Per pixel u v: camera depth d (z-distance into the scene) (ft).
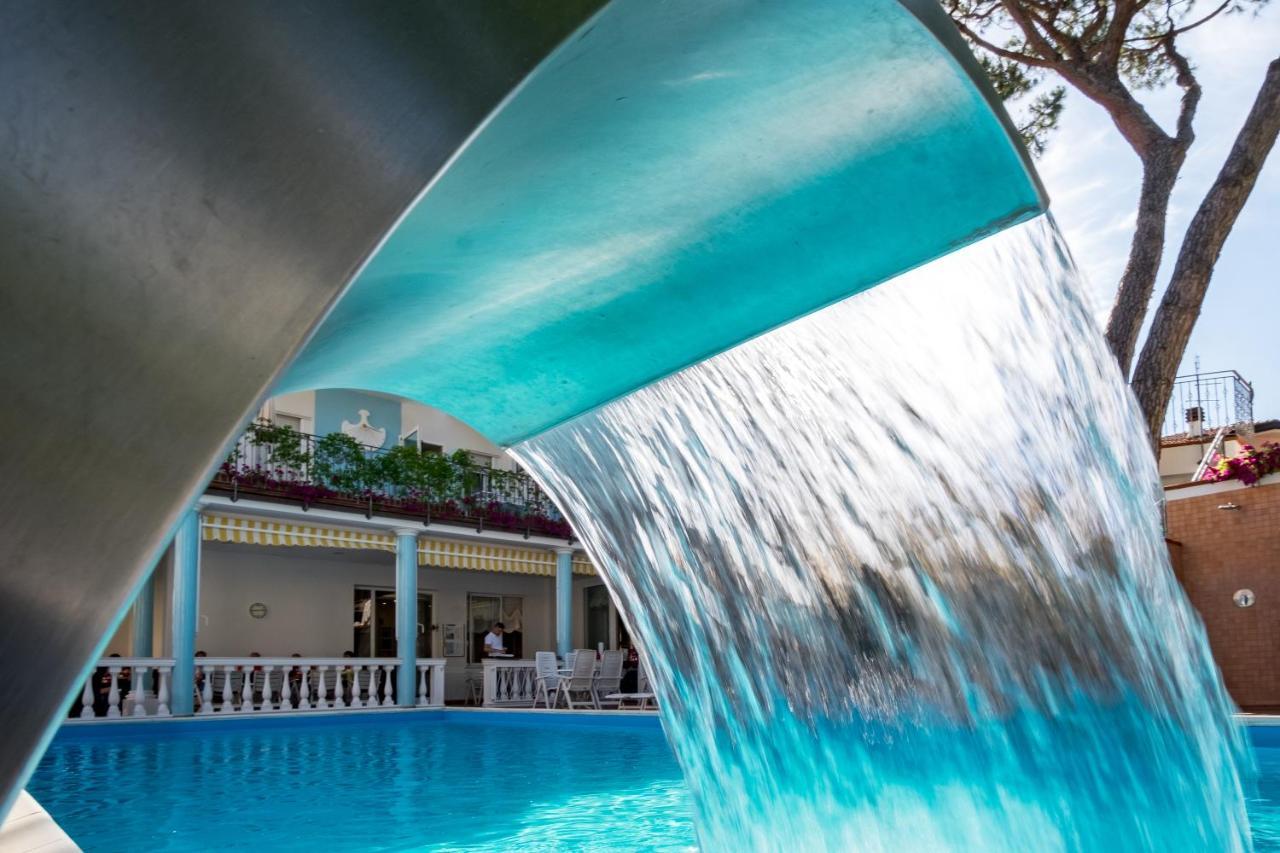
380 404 73.36
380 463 62.85
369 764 32.53
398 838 19.17
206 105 2.95
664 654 12.10
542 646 79.20
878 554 9.56
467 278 7.41
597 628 80.64
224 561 63.36
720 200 6.67
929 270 7.79
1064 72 33.78
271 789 26.48
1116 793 9.18
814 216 6.93
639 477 11.02
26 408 2.75
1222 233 33.22
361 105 3.11
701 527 10.62
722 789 11.48
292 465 59.00
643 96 5.25
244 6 2.99
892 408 9.03
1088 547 8.70
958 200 6.84
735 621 10.84
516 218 6.46
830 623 10.13
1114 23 32.86
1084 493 8.52
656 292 8.05
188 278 2.93
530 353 9.27
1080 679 9.18
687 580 11.14
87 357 2.82
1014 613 9.36
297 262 3.05
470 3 3.22
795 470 9.63
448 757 34.53
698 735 11.85
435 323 8.36
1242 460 44.78
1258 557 43.75
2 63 2.73
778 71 5.30
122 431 2.87
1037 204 6.89
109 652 59.88
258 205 3.01
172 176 2.91
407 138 3.16
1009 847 9.62
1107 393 8.00
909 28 5.09
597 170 6.05
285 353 3.05
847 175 6.44
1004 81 36.01
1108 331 34.19
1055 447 8.46
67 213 2.79
